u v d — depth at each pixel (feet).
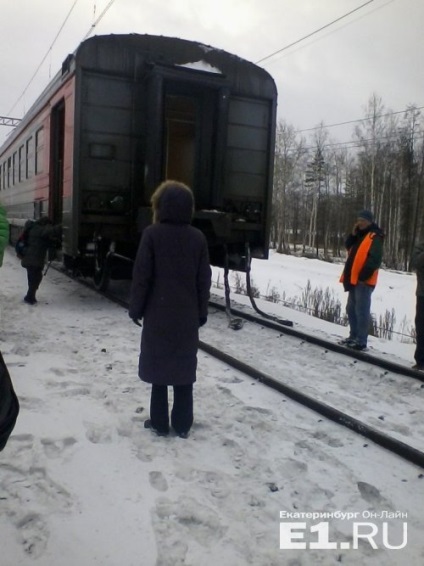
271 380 17.19
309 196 188.03
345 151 182.91
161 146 28.04
